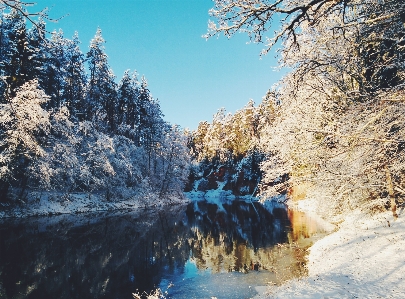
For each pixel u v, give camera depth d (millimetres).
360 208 16203
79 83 40562
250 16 5680
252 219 32750
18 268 14547
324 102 11633
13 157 25531
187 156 62688
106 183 38031
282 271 13148
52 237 21078
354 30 8258
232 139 95562
